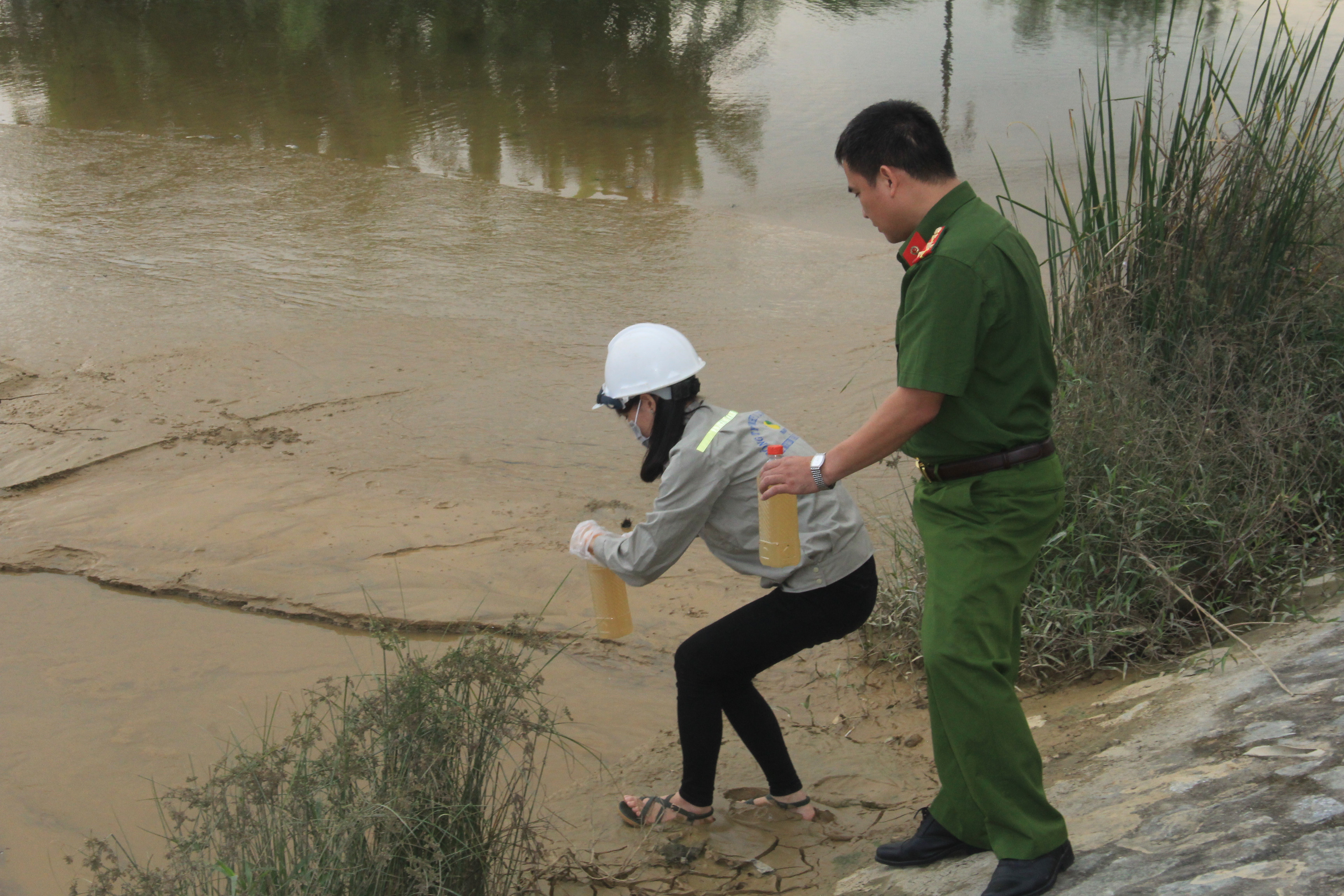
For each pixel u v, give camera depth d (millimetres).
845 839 3277
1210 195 4879
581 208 11586
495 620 4863
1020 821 2521
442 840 2750
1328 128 5285
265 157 13734
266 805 2729
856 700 4141
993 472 2588
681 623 4809
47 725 4270
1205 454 4281
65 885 3438
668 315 8641
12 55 19641
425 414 7023
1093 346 4699
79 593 5238
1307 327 4816
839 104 15375
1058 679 3969
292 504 5930
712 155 13422
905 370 2512
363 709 2852
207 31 21000
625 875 3195
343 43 19938
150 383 7590
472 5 22422
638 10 22000
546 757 3637
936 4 22516
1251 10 18375
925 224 2539
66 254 10398
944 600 2592
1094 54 16953
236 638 4855
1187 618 3955
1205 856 2338
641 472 3129
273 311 8891
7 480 6336
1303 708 2906
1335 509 4309
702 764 3322
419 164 13312
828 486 2650
